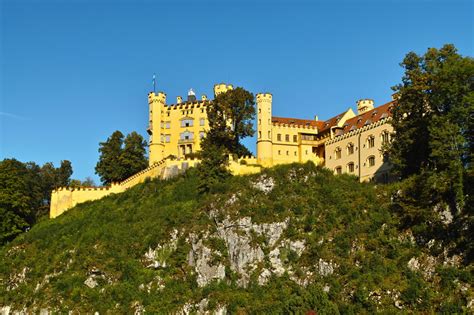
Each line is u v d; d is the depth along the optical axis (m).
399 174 105.06
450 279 80.94
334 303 84.25
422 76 99.25
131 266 102.69
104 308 96.69
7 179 138.50
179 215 110.69
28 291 106.69
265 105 144.12
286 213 103.06
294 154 145.12
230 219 103.94
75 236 118.25
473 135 92.19
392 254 88.81
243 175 120.00
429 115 99.31
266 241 99.94
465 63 94.69
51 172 180.25
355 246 92.94
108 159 154.38
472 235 84.00
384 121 117.88
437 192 91.38
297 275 92.94
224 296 92.75
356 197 103.69
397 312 79.88
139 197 129.00
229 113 135.62
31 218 148.50
